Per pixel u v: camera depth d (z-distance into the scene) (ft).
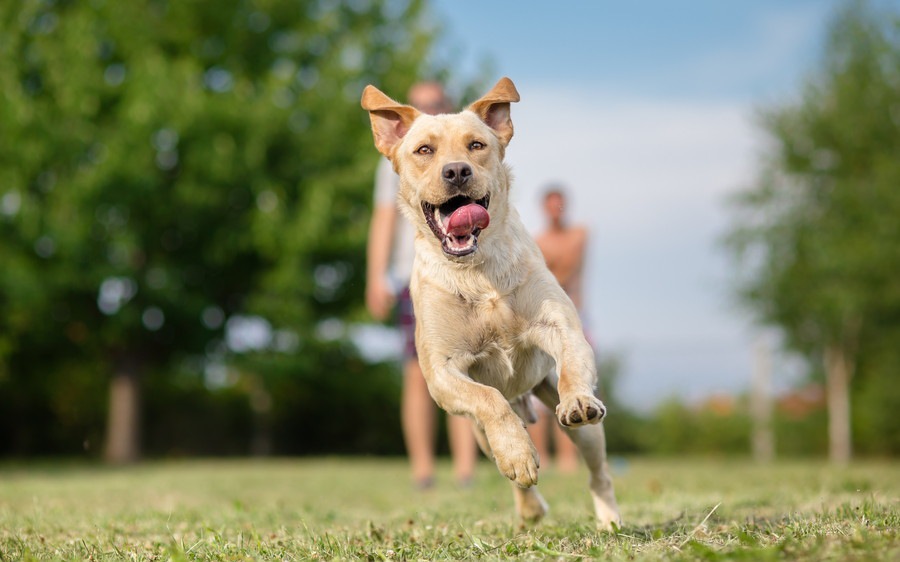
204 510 17.61
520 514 14.07
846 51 66.95
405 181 13.78
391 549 10.78
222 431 66.39
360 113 58.18
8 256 51.55
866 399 66.13
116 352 57.16
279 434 67.62
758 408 70.95
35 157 51.31
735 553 8.22
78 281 51.90
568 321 12.32
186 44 57.11
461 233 12.12
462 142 13.44
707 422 73.05
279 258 55.42
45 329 55.62
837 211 65.41
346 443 68.54
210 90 55.93
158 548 11.30
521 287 12.55
